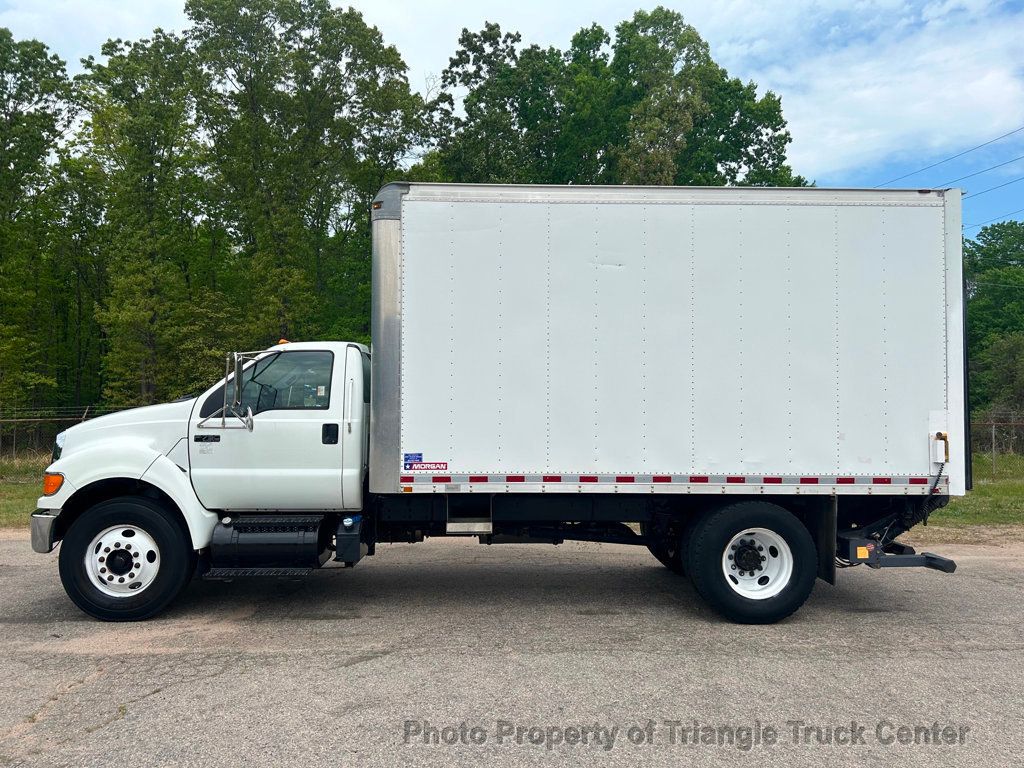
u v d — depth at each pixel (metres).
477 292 5.95
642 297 5.96
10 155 30.45
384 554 8.88
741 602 5.83
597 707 4.19
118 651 5.11
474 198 5.96
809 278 5.97
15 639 5.38
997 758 3.62
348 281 33.38
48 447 22.31
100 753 3.58
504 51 34.00
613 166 36.47
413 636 5.51
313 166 31.33
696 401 5.93
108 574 5.84
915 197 6.00
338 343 6.30
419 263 5.95
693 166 40.88
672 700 4.30
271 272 27.94
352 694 4.34
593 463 5.92
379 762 3.51
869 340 5.96
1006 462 19.61
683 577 7.62
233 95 29.91
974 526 11.12
